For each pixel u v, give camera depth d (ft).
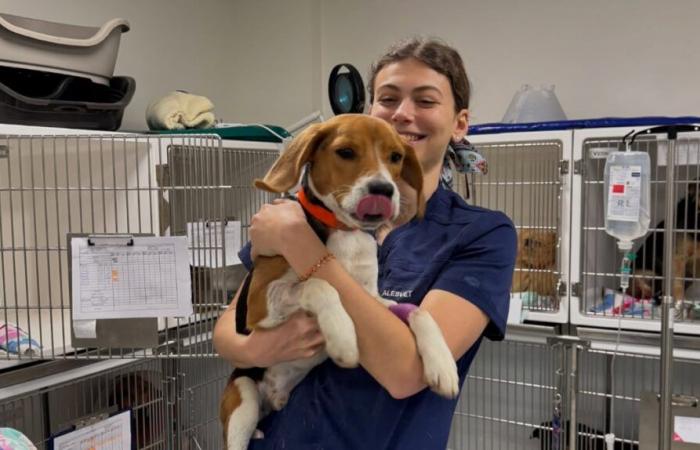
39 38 5.79
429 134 3.89
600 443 6.72
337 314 3.09
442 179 4.38
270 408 3.88
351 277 3.29
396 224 3.63
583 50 8.07
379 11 9.43
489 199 7.34
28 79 5.90
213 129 6.91
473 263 3.59
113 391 6.31
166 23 9.10
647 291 6.42
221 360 6.72
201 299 5.43
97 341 4.79
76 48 6.10
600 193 6.68
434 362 3.15
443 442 3.68
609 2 7.87
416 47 3.96
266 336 3.40
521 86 8.41
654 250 6.33
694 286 6.34
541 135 6.41
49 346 5.25
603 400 6.77
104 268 4.72
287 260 3.34
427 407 3.60
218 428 6.76
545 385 7.01
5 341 4.95
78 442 5.26
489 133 6.64
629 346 6.21
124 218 6.26
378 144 3.32
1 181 6.20
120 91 6.59
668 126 4.62
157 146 5.90
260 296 3.45
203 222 5.47
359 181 3.23
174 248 4.76
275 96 10.01
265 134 6.91
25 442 4.11
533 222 7.00
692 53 7.48
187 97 7.66
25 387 4.98
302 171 3.40
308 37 9.68
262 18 10.01
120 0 8.41
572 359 6.40
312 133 3.33
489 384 7.45
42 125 5.87
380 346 3.13
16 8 7.16
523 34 8.42
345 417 3.53
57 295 6.46
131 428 5.67
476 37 8.73
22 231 5.69
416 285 3.69
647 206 5.32
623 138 5.60
